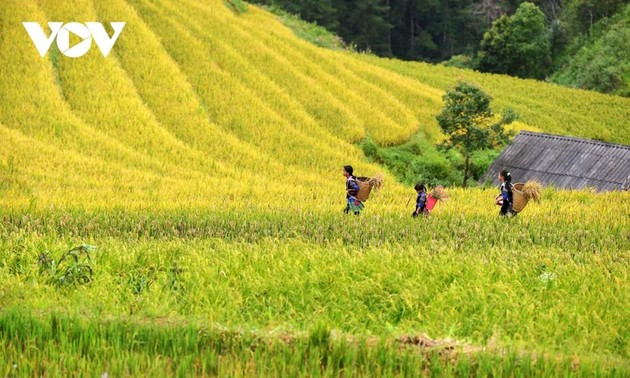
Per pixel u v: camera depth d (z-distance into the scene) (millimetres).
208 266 30609
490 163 87250
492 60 174750
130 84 83812
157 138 75750
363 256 32219
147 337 21906
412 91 108688
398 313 26281
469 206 50469
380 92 103250
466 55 191250
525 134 79875
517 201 44688
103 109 78250
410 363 20109
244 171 72938
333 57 116812
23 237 36000
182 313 25578
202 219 44781
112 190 58969
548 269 31453
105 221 43812
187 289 27969
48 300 25656
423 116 100312
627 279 30438
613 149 72375
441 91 117938
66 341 21344
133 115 78250
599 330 24547
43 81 78250
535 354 21391
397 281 28703
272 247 34344
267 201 55250
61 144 70562
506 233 40938
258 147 80375
